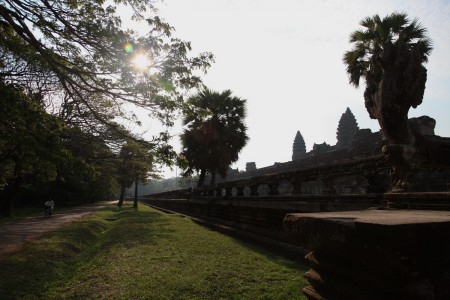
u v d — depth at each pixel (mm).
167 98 6711
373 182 4910
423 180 12273
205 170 22484
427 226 1157
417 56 5980
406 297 1113
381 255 1140
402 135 5812
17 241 9328
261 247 7750
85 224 14414
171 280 5094
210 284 4852
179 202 22016
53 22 6281
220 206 12586
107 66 6523
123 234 10969
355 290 1337
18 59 7363
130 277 5398
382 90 6082
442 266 1175
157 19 6188
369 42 12719
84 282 5367
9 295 4836
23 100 5820
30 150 5887
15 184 20297
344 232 1294
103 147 12773
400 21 12016
